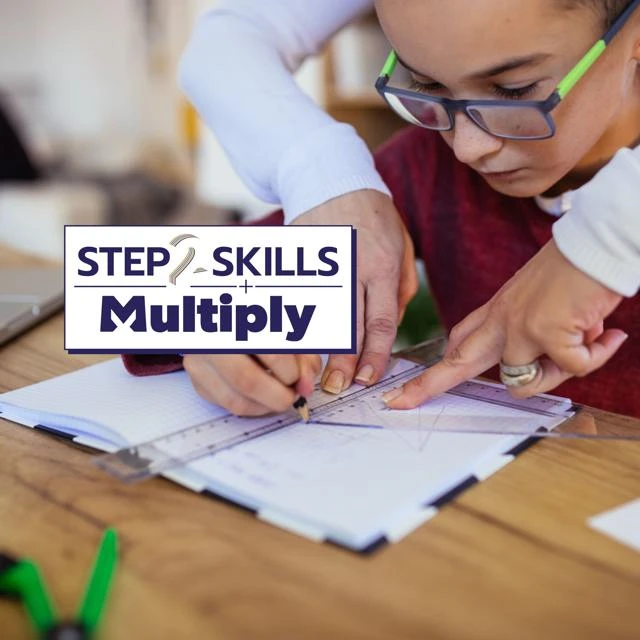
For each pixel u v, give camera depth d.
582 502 0.50
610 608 0.40
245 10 0.98
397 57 0.67
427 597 0.41
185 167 3.92
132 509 0.50
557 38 0.60
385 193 0.80
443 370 0.63
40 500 0.51
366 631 0.39
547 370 0.60
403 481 0.51
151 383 0.69
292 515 0.48
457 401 0.65
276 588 0.42
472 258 1.00
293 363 0.58
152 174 3.99
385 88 0.73
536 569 0.43
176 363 0.72
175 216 3.28
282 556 0.45
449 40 0.60
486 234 0.98
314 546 0.46
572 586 0.42
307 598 0.41
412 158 1.04
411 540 0.46
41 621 0.39
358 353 0.70
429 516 0.48
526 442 0.58
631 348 0.87
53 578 0.43
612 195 0.53
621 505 0.49
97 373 0.72
